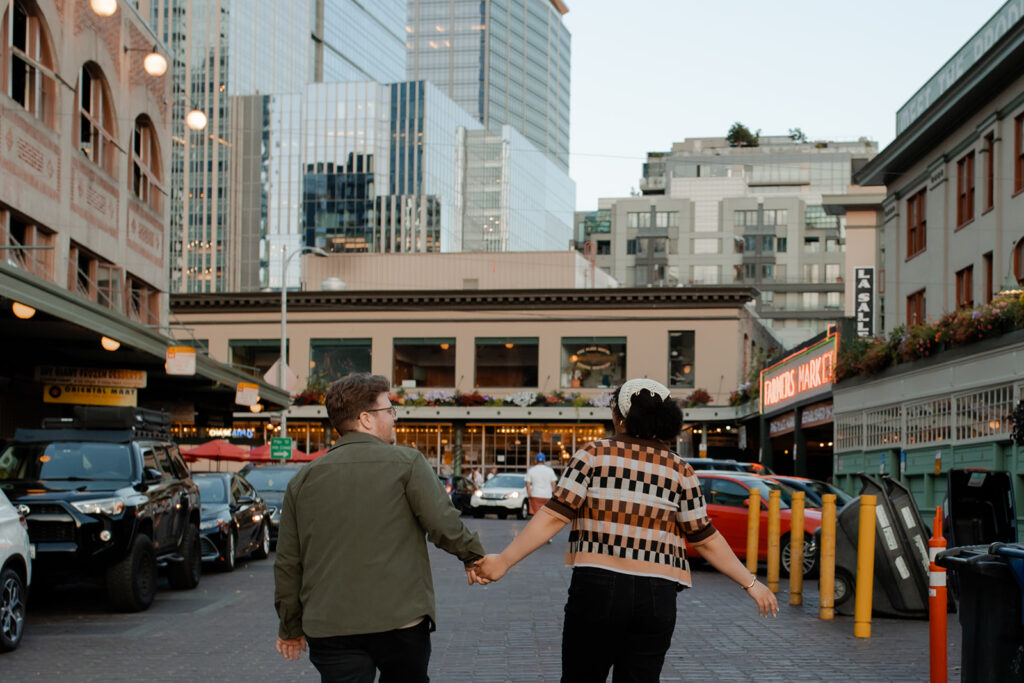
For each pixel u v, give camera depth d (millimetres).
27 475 14227
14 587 10656
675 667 9484
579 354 53719
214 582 17844
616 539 5145
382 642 4824
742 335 53938
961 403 23469
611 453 5234
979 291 28469
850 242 49812
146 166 28375
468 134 195375
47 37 22344
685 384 52781
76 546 12797
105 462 14367
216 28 171500
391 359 54844
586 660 5230
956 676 9070
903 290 34625
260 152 171000
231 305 55938
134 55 27172
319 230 171375
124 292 26562
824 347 33531
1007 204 26938
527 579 17812
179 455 16781
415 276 60438
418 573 4945
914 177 33531
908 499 13008
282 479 26469
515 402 52594
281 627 5105
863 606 11297
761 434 42969
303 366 55406
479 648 10602
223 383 28734
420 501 4949
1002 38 25703
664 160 154125
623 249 132375
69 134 23078
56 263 22406
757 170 147625
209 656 10305
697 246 131875
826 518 12750
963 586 6926
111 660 10078
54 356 23156
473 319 54469
